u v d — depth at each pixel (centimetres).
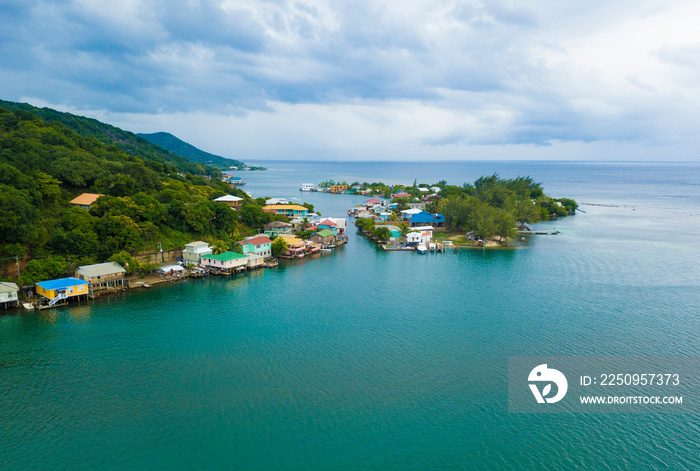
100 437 4675
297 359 6362
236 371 6016
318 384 5716
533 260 12925
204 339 6994
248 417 5044
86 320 7719
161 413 5088
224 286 9969
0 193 8981
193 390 5544
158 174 19188
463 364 6256
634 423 5006
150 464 4322
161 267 10738
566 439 4756
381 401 5378
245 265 11538
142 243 10944
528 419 5069
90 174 13600
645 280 10556
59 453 4434
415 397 5466
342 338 7075
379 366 6184
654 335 7212
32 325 7456
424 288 9906
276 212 19388
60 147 14788
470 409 5247
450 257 13438
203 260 11300
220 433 4775
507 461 4441
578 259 12988
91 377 5800
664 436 4794
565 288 9894
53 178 12325
